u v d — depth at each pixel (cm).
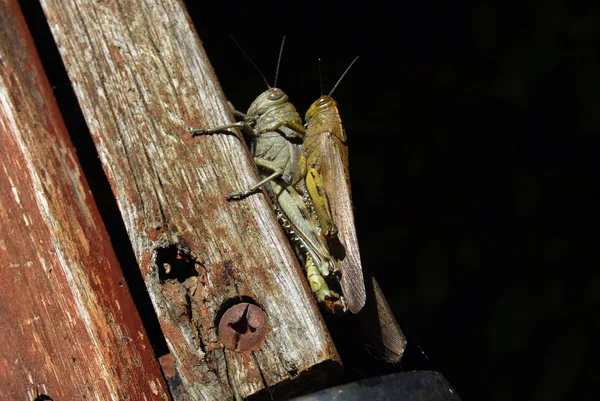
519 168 102
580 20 104
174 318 58
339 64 105
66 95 69
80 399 57
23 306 58
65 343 57
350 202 65
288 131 67
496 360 93
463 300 95
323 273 64
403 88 105
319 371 58
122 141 59
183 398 57
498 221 100
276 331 58
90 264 58
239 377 57
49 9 60
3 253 58
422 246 97
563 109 103
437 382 56
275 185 67
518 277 97
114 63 59
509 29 106
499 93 103
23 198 58
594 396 90
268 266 58
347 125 101
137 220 58
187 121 59
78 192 58
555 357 92
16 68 59
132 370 57
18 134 58
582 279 97
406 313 93
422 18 109
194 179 59
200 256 58
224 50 103
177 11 60
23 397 58
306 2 108
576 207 101
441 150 102
